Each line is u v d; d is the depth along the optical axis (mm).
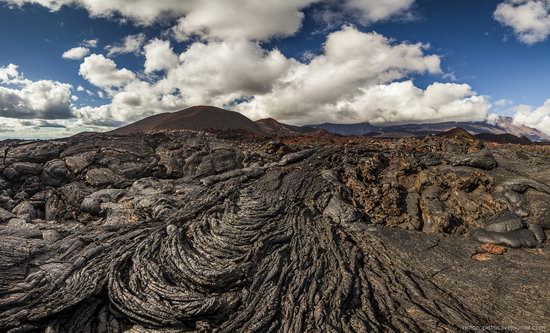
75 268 17141
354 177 28094
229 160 35000
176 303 15383
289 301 15539
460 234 22625
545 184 24453
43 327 13992
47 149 32406
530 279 16453
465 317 14359
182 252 18406
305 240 20469
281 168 31141
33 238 19719
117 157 33156
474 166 28047
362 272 18031
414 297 16078
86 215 26422
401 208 24969
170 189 28359
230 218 21875
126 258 18109
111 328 14734
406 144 36812
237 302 15633
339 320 14547
